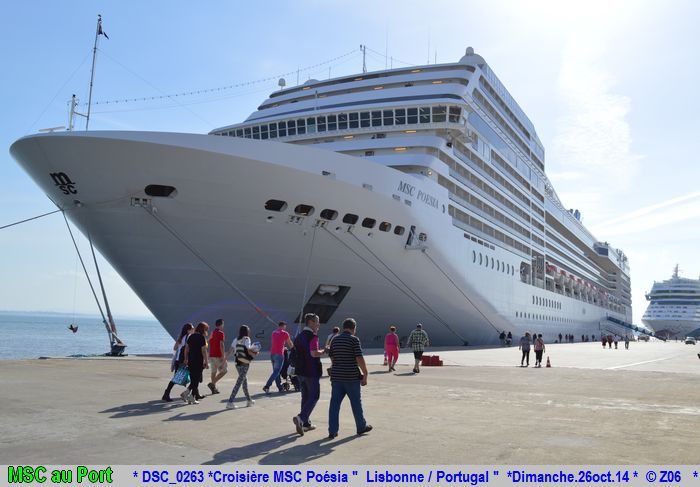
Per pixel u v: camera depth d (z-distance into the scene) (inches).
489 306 1595.7
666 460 261.3
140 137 743.1
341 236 966.4
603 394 505.0
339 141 1357.0
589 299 3442.4
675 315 5059.1
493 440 301.7
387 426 340.2
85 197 791.7
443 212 1256.2
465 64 1557.6
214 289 920.3
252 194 832.9
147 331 6855.3
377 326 1216.8
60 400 419.2
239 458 262.5
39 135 749.3
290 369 534.9
